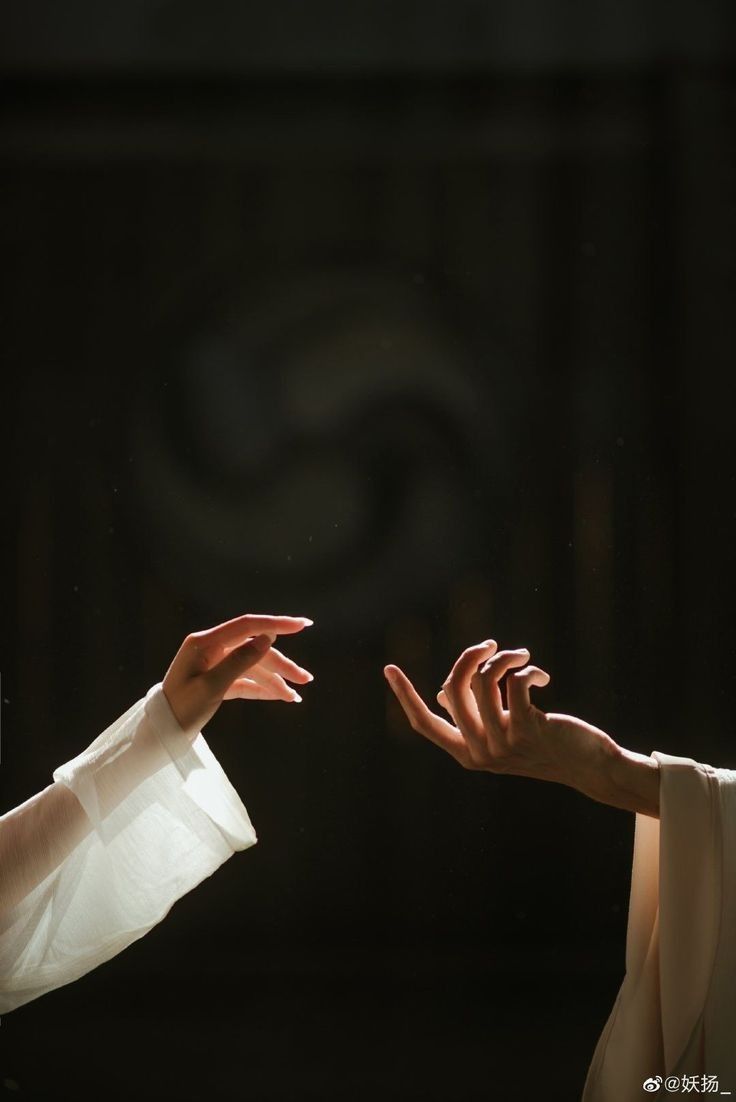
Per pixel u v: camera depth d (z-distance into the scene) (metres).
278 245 12.60
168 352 12.53
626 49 12.21
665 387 12.29
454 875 11.91
